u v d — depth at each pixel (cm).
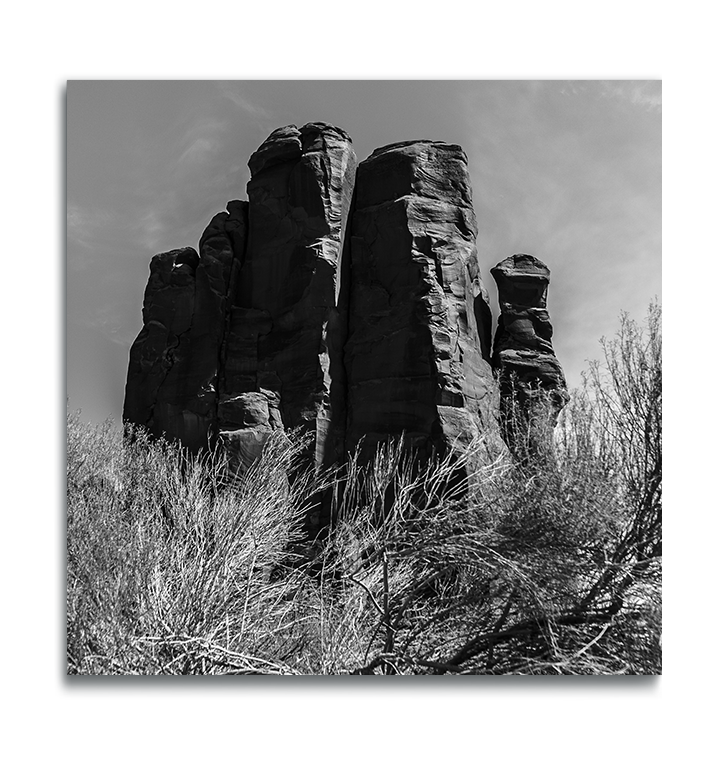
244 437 1074
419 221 1126
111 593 511
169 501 727
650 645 516
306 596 646
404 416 1038
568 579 557
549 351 1137
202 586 540
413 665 536
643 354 611
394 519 634
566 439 625
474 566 577
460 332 1076
